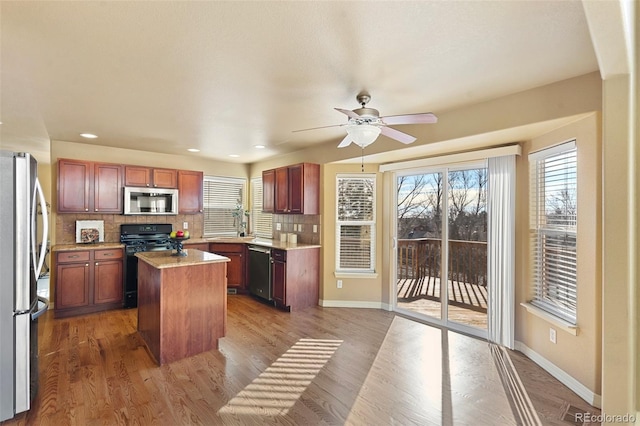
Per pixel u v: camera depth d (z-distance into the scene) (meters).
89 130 3.96
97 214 4.86
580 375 2.46
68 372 2.74
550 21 1.70
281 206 5.08
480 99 2.85
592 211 2.37
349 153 4.33
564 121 2.53
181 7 1.59
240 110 3.18
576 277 2.53
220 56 2.10
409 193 4.45
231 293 5.52
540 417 2.19
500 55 2.07
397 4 1.57
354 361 3.00
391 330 3.80
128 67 2.26
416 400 2.38
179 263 3.00
